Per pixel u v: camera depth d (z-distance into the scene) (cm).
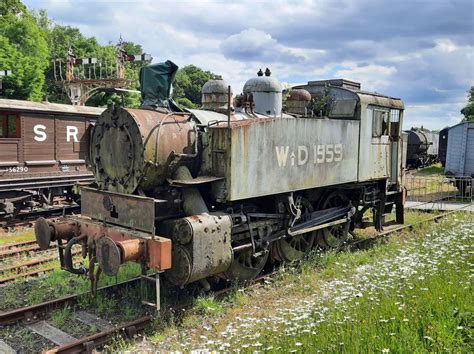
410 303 522
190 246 584
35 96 2722
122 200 617
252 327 509
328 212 912
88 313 607
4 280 736
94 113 1506
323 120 825
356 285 624
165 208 634
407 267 649
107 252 545
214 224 611
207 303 612
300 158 770
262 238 722
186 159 649
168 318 577
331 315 501
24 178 1284
